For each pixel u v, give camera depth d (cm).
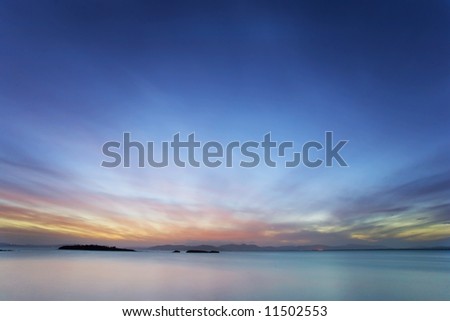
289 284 1112
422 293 962
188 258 2297
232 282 1138
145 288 1011
